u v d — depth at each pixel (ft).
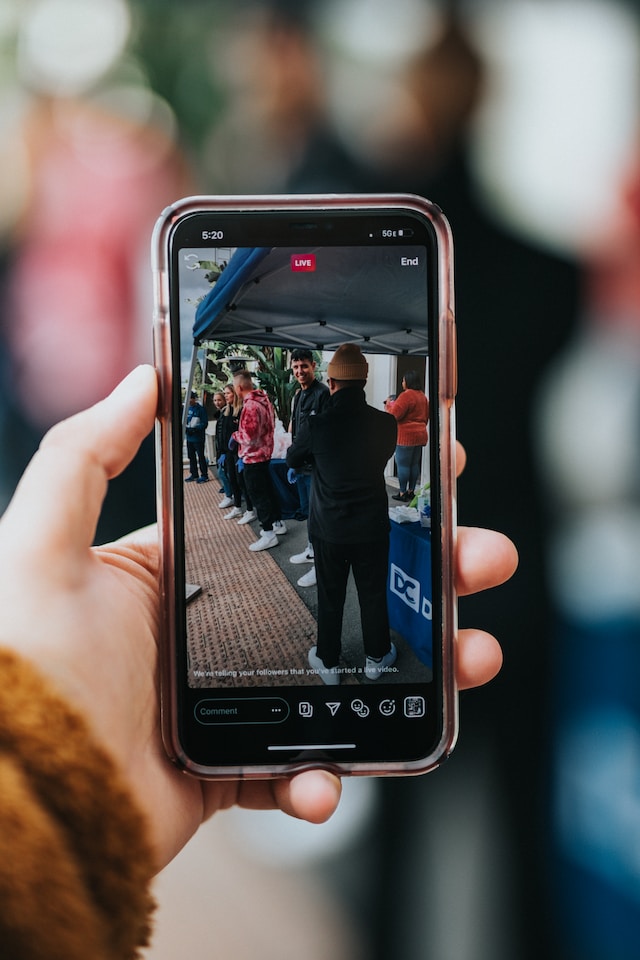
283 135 3.93
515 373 3.64
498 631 3.67
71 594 2.02
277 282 2.42
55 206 3.97
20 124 3.90
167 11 3.84
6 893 1.21
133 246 4.03
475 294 3.65
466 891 3.67
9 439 3.96
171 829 2.27
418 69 3.78
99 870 1.44
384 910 3.77
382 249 2.43
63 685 1.71
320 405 2.40
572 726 3.65
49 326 3.99
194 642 2.34
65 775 1.44
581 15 3.85
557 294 3.67
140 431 2.22
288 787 2.41
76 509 2.04
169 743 2.24
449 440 2.42
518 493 3.65
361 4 3.79
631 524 3.63
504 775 3.66
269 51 3.85
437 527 2.40
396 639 2.39
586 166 3.79
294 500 2.39
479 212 3.72
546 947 3.59
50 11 3.80
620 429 3.63
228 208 2.40
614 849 3.53
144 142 3.96
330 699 2.37
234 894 3.97
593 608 3.67
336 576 2.37
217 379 2.38
